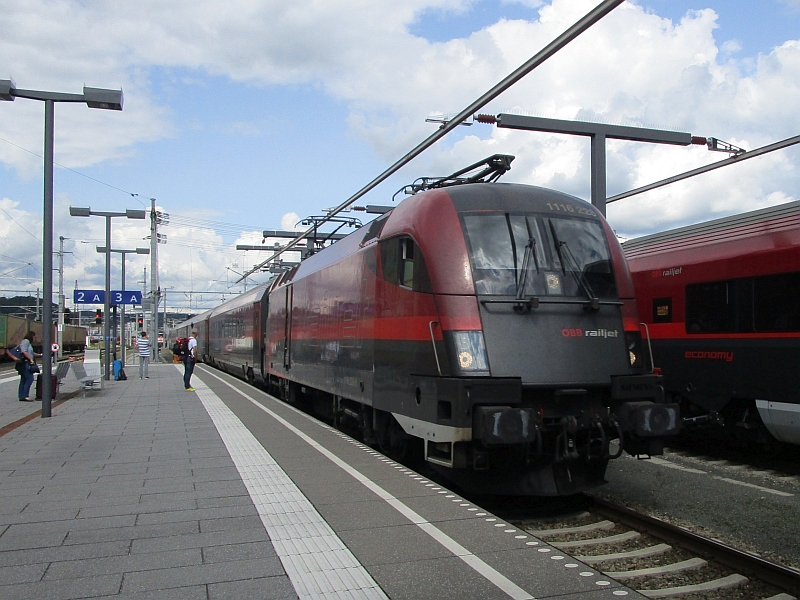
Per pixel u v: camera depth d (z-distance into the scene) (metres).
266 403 16.97
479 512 6.28
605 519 7.27
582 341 7.51
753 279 10.28
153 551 5.26
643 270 12.74
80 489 7.34
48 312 14.10
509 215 7.92
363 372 10.03
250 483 7.57
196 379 27.50
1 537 5.63
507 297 7.42
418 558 5.04
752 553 6.19
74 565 4.96
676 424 7.30
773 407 9.90
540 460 7.49
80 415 14.38
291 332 16.30
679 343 11.73
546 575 4.70
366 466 8.52
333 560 5.01
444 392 7.16
